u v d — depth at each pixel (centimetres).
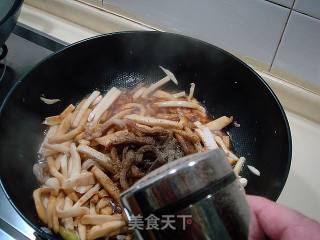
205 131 36
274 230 21
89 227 31
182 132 35
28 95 34
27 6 46
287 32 33
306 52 33
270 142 32
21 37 43
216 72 36
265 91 32
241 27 35
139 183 17
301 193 32
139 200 17
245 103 36
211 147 34
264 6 32
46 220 30
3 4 34
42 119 36
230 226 17
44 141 35
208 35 38
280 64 35
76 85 39
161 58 38
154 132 34
